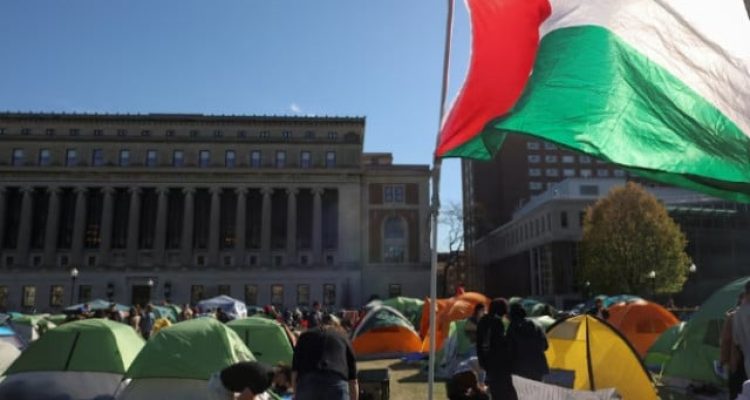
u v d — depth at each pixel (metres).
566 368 12.62
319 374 7.23
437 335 26.25
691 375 15.27
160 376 11.74
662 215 57.50
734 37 6.98
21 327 24.06
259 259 86.12
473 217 91.88
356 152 89.25
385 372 12.73
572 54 7.12
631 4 7.21
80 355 13.34
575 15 7.25
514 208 114.75
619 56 7.05
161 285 81.69
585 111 6.84
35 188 84.38
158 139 87.75
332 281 83.25
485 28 7.36
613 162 6.62
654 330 21.53
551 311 30.94
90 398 12.65
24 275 80.69
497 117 6.90
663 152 6.67
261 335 17.86
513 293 95.25
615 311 22.48
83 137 87.06
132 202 84.50
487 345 9.02
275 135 91.44
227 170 85.38
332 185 86.62
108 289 81.00
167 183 85.12
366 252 85.94
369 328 27.50
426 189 88.25
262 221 85.12
